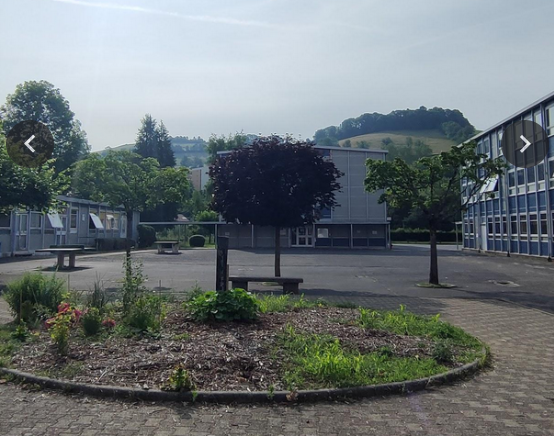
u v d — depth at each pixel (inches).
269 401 202.8
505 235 1357.0
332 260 1169.4
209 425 180.5
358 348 269.4
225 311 316.5
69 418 185.6
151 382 214.8
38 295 346.9
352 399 208.8
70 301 351.6
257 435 172.7
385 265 1033.5
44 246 1327.5
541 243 1169.4
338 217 1813.5
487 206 1480.1
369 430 178.2
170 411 192.7
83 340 273.6
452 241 2608.3
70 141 1971.0
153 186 812.6
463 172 676.1
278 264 661.3
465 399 212.1
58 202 746.8
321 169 637.9
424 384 225.3
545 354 294.8
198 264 1006.4
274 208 627.5
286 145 637.3
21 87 1888.5
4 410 193.3
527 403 207.9
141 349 255.9
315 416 190.4
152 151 3043.8
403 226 2827.3
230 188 634.2
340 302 475.5
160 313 323.3
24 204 653.9
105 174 804.0
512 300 538.6
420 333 318.7
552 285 694.5
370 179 684.1
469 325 386.3
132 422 182.4
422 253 1482.5
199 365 231.5
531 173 1210.6
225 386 212.2
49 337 289.7
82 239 1558.8
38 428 176.7
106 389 207.2
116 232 1834.4
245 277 562.3
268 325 313.3
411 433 176.2
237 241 1859.0
